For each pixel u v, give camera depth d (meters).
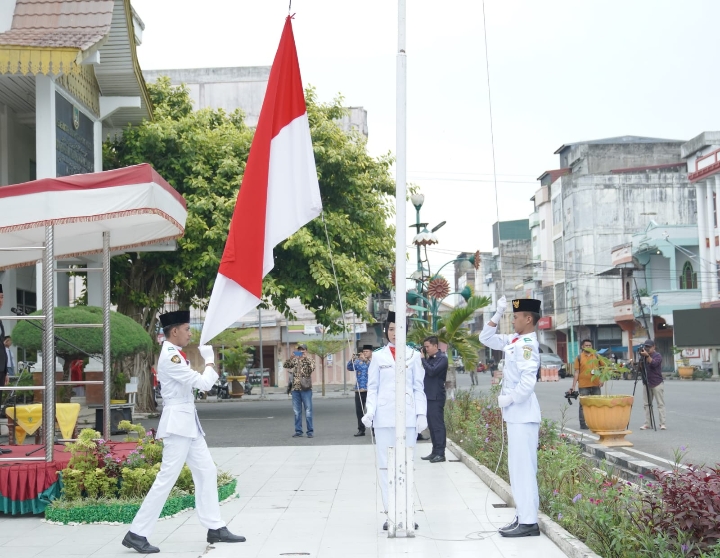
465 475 11.95
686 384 41.19
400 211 8.13
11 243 11.96
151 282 26.86
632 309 59.25
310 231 25.28
